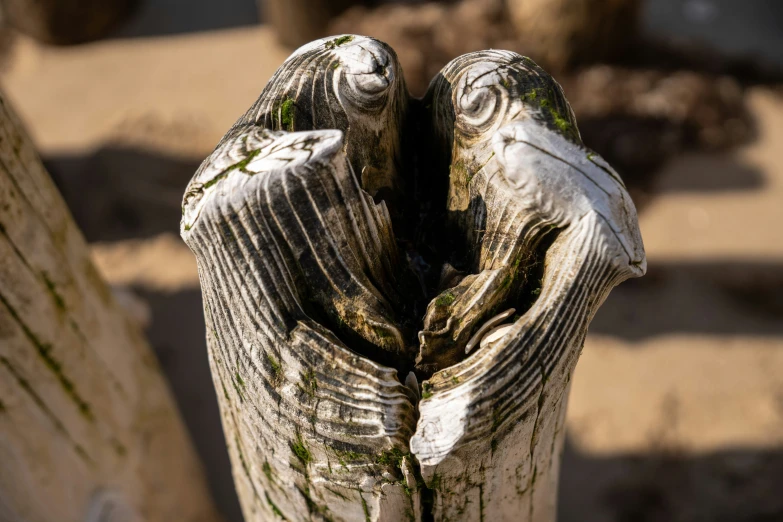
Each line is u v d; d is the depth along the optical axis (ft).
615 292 15.08
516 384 3.62
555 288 3.71
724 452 12.77
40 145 18.66
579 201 3.61
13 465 6.23
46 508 6.71
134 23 21.76
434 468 3.66
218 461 12.86
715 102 17.71
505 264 3.88
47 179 6.09
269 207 3.59
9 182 5.43
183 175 17.57
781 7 20.48
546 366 3.70
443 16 18.43
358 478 3.90
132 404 7.52
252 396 3.94
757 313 14.58
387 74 4.00
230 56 20.42
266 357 3.79
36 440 6.32
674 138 17.15
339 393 3.67
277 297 3.73
